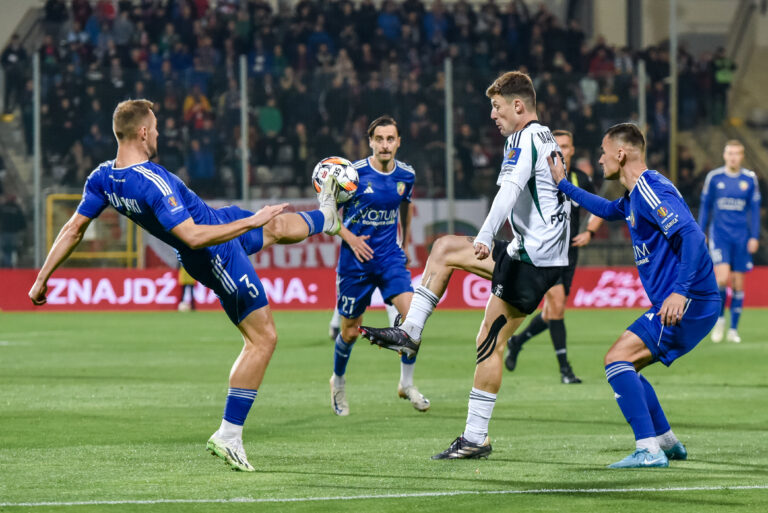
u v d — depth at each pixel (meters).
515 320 19.30
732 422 24.14
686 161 71.00
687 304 18.27
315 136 64.38
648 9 88.06
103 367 36.00
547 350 43.16
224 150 63.94
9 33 79.38
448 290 68.25
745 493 15.96
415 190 64.12
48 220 63.38
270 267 67.25
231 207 19.80
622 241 68.31
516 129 18.95
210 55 77.44
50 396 28.38
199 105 63.88
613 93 65.12
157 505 15.05
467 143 64.44
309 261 67.62
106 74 63.25
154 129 18.28
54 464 18.48
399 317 21.08
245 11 79.44
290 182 64.31
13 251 65.25
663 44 85.44
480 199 64.50
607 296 68.25
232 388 18.08
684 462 18.81
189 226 17.27
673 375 34.34
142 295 67.25
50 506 14.98
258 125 64.06
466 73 64.50
